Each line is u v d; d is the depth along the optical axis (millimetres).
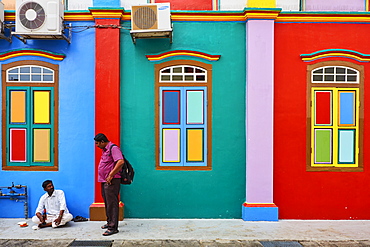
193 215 6297
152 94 6289
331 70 6316
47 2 5789
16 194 6148
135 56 6270
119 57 6207
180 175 6293
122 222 6039
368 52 6293
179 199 6293
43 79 6234
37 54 6180
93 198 6219
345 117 6332
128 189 6281
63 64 6211
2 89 6227
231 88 6301
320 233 5504
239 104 6301
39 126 6234
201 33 6273
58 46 6211
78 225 5848
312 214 6285
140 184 6281
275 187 6277
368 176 6312
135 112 6277
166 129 6312
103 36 6129
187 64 6285
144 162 6285
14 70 6227
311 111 6301
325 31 6273
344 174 6309
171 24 6195
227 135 6305
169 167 6293
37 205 6207
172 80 6309
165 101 6316
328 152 6320
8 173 6184
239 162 6301
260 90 6141
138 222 6047
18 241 5070
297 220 6230
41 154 6230
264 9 6047
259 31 6141
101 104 6113
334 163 6309
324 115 6316
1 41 6184
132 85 6270
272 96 6145
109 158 5414
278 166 6281
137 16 5844
